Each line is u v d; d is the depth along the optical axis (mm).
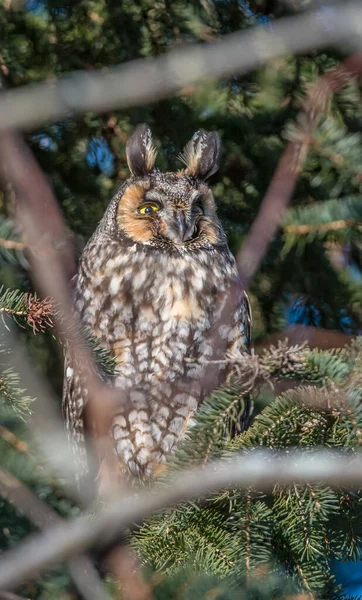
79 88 3584
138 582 6598
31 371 8523
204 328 8438
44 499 8297
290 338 8633
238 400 5723
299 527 5871
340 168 8000
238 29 9055
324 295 9297
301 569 5980
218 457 5629
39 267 6883
